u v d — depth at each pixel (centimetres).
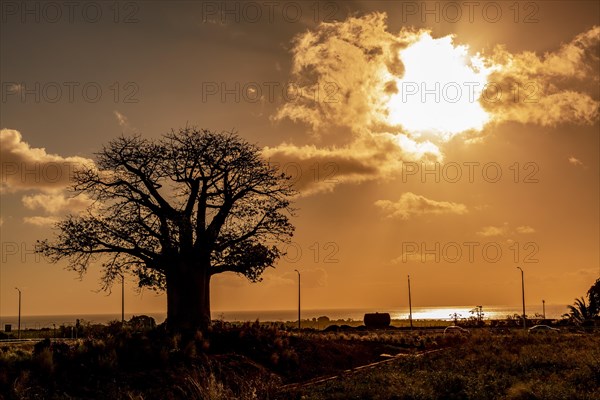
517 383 2509
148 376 2791
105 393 2570
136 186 4328
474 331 6341
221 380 2873
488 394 2402
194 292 4116
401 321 12512
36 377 2555
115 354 2873
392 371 3142
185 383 2767
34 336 6781
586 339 4538
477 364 3262
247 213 4388
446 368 3177
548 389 2322
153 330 3591
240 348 3503
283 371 3409
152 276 4284
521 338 4778
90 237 4172
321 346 3938
